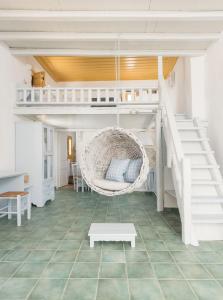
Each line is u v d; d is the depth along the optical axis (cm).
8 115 512
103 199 625
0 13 368
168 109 401
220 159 445
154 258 258
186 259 255
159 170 494
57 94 540
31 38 445
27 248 288
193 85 542
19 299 183
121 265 241
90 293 191
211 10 371
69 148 1043
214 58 472
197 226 321
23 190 481
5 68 496
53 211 487
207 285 203
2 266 241
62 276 219
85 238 325
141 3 353
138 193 720
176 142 340
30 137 541
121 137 374
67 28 429
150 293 191
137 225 386
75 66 760
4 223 399
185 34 448
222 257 260
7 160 506
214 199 327
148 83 896
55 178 830
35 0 345
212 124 487
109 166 394
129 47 504
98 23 409
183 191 301
